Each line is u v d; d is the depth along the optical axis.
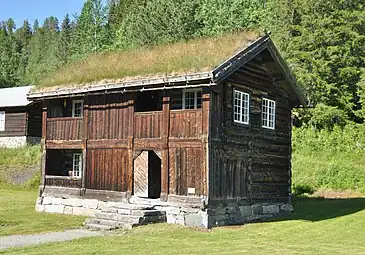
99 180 21.27
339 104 41.69
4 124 44.38
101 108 21.55
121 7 79.50
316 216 21.61
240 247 14.32
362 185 31.00
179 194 18.64
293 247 14.63
